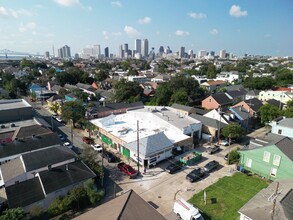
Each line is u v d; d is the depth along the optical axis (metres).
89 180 28.39
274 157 31.12
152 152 35.81
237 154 37.41
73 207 26.05
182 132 45.03
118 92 81.56
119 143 41.16
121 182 31.89
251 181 31.92
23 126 44.84
